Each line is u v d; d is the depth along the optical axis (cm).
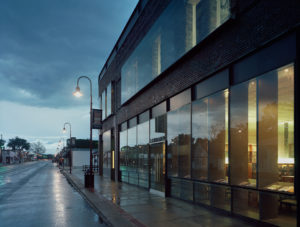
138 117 1648
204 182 908
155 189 1319
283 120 620
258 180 671
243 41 748
